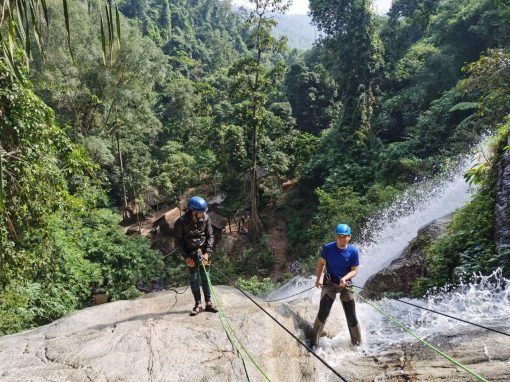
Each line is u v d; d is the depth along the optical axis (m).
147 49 29.67
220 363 3.79
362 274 11.44
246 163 28.81
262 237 28.55
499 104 12.34
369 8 33.38
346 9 34.00
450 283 7.14
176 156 35.34
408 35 40.16
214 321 4.62
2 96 6.60
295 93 41.97
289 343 4.56
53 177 8.04
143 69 29.42
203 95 50.69
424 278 7.59
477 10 27.59
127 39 28.17
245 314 4.80
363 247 14.12
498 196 7.67
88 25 26.25
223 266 25.88
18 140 6.95
